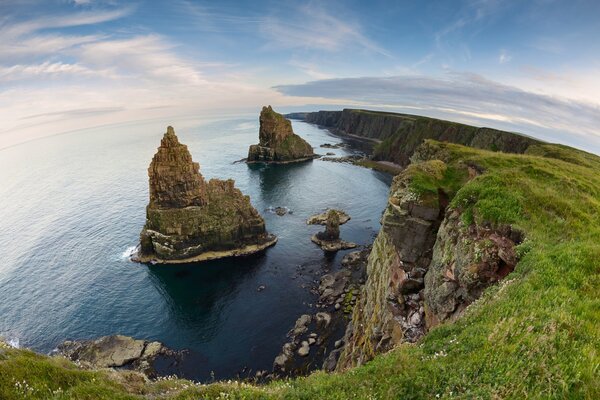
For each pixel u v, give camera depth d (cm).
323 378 1392
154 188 8075
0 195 13112
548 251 1669
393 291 3275
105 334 5438
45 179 15675
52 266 7512
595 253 1462
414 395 992
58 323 5678
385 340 3064
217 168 17600
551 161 3875
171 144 8169
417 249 3244
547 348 944
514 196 2438
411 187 3406
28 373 1174
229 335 5372
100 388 1255
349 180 15375
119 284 6888
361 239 8944
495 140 15375
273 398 1191
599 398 741
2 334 5388
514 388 853
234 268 7538
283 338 5250
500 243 2138
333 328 5316
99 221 9994
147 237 7925
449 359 1125
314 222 10050
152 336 5388
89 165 19162
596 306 1113
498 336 1085
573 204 2408
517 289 1391
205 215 8106
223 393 1229
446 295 2398
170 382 1570
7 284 6775
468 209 2533
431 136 18700
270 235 8988
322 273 7206
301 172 16912
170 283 6944
